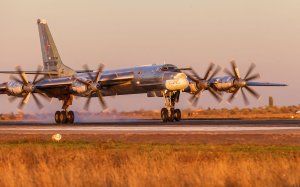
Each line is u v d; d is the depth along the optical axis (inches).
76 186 2992.1
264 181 2942.9
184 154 4471.0
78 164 3937.0
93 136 6791.3
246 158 4119.1
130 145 5511.8
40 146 5423.2
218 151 4771.2
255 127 7317.9
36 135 7204.7
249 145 5226.4
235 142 5620.1
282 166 3417.8
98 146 5447.8
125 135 6732.3
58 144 5821.9
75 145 5659.5
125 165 3715.6
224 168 3248.0
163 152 4670.3
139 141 6018.7
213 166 3361.2
